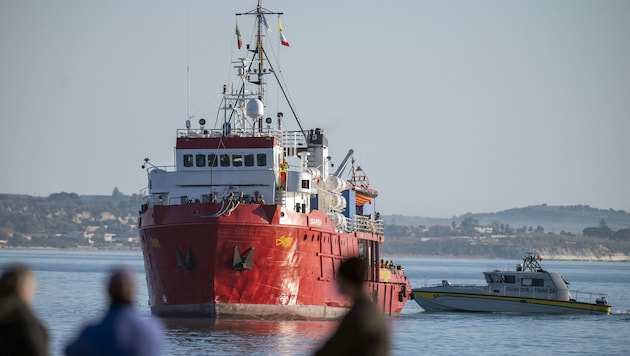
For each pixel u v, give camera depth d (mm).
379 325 63219
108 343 64375
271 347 173125
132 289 66375
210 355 163750
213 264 196625
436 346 195375
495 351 190375
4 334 66562
